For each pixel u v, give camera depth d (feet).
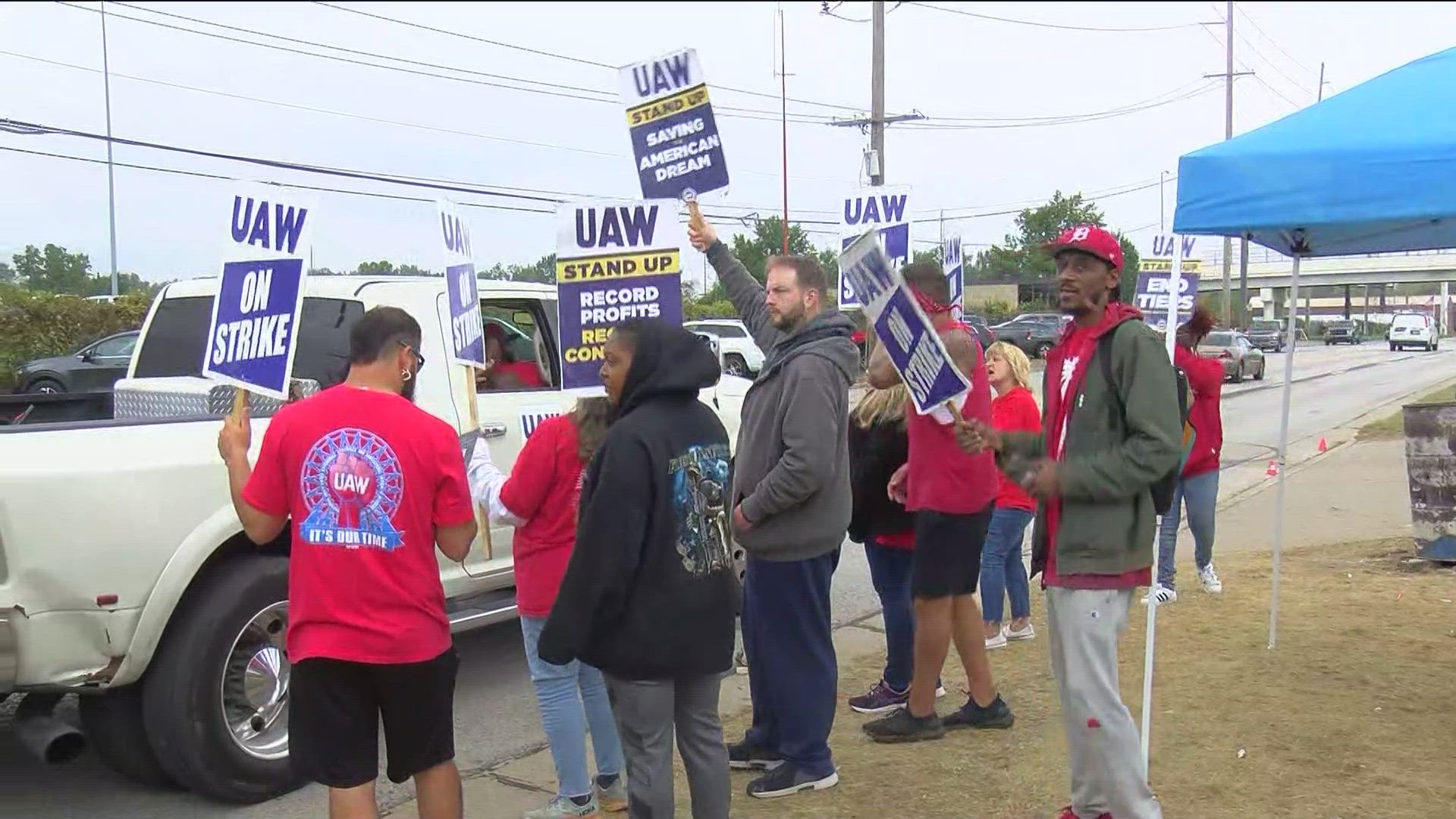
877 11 84.17
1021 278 189.67
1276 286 260.42
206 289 18.57
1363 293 408.67
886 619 15.78
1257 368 104.32
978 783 13.20
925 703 14.47
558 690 12.34
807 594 12.80
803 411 11.88
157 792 14.37
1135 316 10.28
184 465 13.28
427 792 10.14
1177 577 23.79
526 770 14.67
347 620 9.39
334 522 9.41
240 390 10.30
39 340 69.21
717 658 10.21
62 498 12.21
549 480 11.79
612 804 13.08
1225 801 12.50
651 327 10.29
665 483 9.89
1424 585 22.54
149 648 12.91
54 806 13.92
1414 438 24.76
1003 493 18.43
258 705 14.14
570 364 13.33
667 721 10.20
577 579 9.70
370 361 9.92
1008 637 19.56
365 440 9.50
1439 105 12.47
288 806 13.99
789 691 12.95
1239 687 16.34
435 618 9.87
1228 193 13.03
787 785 12.94
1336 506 33.37
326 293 17.28
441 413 17.12
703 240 14.84
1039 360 124.88
